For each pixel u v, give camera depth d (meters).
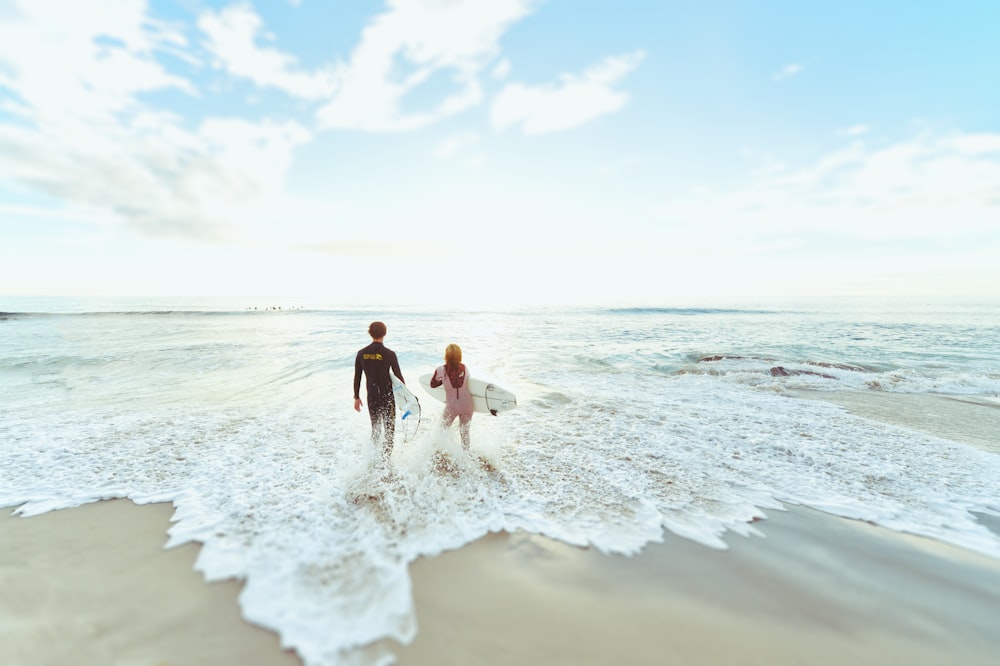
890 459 5.98
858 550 3.61
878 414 8.57
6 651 2.35
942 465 5.76
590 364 14.82
